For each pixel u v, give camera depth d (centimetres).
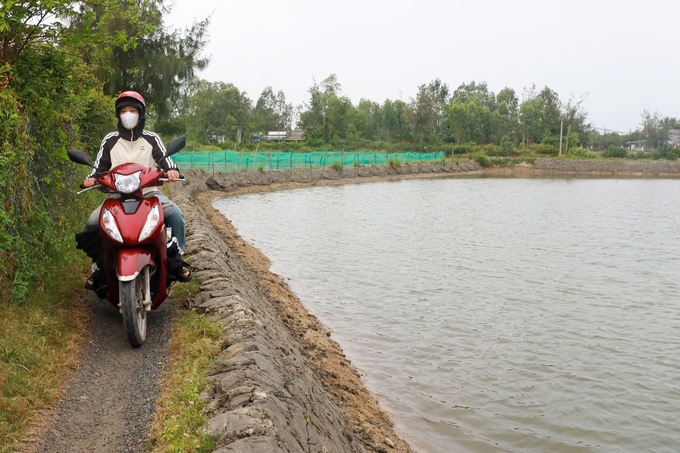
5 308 570
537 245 1922
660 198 3966
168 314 652
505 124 9762
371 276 1420
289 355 636
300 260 1606
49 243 720
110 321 622
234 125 8412
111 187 535
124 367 516
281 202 3309
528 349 931
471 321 1071
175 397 445
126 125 586
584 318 1103
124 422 423
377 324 1043
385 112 10119
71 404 443
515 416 703
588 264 1614
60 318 588
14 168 619
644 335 1009
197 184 3600
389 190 4381
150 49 2195
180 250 618
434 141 9438
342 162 5519
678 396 769
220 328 602
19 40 698
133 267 519
